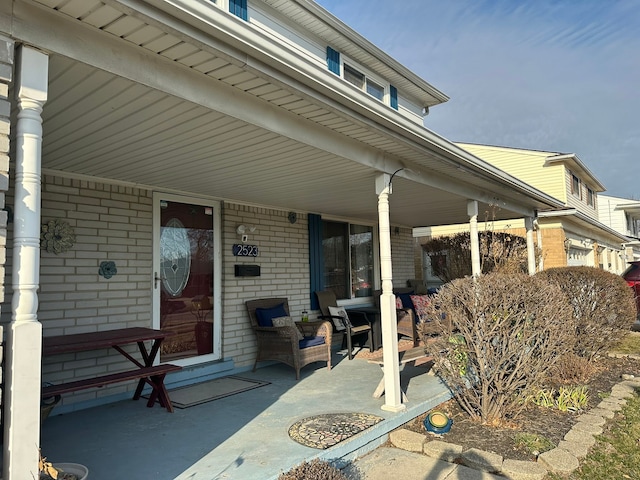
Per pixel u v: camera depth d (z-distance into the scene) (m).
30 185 1.93
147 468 2.99
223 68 2.58
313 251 7.69
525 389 4.28
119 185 4.98
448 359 4.40
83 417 4.14
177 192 5.61
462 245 12.54
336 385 5.22
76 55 2.10
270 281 6.82
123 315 4.91
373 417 4.00
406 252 10.78
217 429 3.76
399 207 7.45
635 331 9.93
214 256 6.08
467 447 3.61
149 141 3.46
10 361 1.86
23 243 1.90
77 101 2.64
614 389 5.32
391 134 3.95
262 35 2.46
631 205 23.42
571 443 3.66
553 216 12.16
